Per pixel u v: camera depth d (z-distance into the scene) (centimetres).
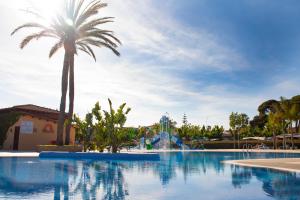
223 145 5416
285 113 5322
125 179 1039
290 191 811
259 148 5216
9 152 2420
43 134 3152
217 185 918
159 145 4959
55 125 3253
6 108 3156
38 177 1047
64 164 1562
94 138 2378
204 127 7312
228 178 1083
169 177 1105
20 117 3053
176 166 1564
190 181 1004
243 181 1008
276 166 1430
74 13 2738
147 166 1543
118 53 2917
